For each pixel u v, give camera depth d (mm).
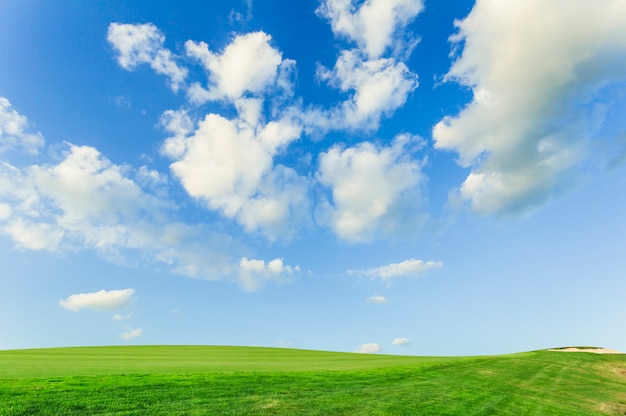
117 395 18562
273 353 70312
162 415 16188
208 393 20562
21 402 16000
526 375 41312
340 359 53188
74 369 27578
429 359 54719
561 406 27516
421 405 22406
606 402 31062
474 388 30438
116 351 64062
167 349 77062
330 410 19344
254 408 18438
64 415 15148
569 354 70438
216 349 79875
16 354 50562
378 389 26031
